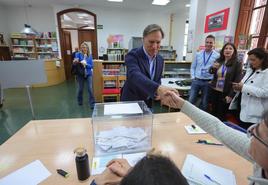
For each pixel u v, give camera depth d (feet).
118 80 13.51
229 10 11.85
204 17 14.67
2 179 2.77
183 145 3.74
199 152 3.51
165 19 25.22
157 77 5.35
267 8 9.98
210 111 9.73
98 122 4.11
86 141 3.85
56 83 20.99
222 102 8.64
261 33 10.37
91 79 12.46
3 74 9.41
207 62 10.02
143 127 4.17
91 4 21.21
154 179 0.97
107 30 23.65
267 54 6.23
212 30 13.69
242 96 6.81
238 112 7.76
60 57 22.99
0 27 21.93
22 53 23.82
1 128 9.43
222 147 3.68
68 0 19.56
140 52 4.89
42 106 12.84
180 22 25.77
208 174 2.89
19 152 3.46
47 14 23.77
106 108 4.13
